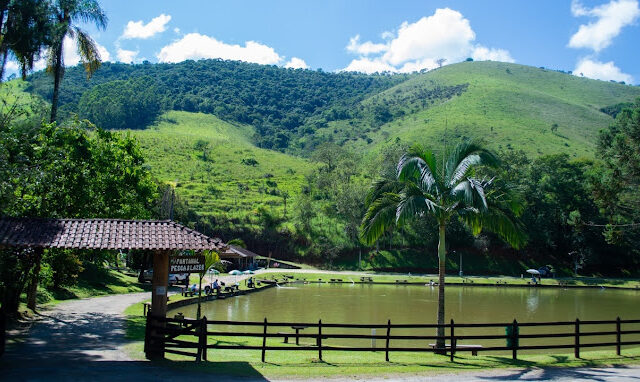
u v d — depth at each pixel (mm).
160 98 176000
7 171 16016
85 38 27188
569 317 31297
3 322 13102
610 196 29078
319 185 94812
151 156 105875
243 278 53156
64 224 13836
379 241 74812
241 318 27203
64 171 22062
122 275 42219
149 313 13773
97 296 30188
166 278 14398
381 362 14602
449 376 12727
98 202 24141
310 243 74250
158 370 12203
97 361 13016
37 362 12617
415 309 33656
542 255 73875
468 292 49281
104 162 24656
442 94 192875
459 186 16312
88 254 24469
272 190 93500
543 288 56625
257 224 76000
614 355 16547
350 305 35125
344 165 99312
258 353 16000
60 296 27359
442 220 17781
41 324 18984
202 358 14180
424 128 145000
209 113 185625
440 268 17641
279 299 38219
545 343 22266
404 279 60375
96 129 27859
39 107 23281
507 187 17453
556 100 173875
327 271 67500
